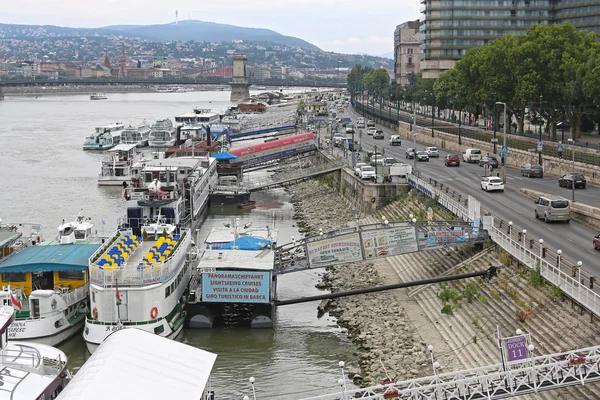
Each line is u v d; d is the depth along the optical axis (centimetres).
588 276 6819
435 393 5194
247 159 17675
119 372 4559
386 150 19325
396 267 9669
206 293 7862
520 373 5112
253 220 13988
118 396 4309
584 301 6084
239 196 15625
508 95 18562
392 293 8619
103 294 7288
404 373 6456
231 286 7850
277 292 9162
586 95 14950
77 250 8450
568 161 13400
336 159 17000
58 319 7469
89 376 4488
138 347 4916
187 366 4831
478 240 8631
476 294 7556
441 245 8625
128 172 18050
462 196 11350
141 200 11550
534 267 7044
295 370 6838
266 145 17875
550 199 9394
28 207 14900
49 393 4925
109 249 8088
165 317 7494
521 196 11388
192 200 12769
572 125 16625
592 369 4944
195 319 7962
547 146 15425
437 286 8312
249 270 7838
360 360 6981
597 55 16362
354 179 14100
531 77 17075
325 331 7856
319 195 16262
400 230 8619
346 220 13238
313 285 9512
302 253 9706
